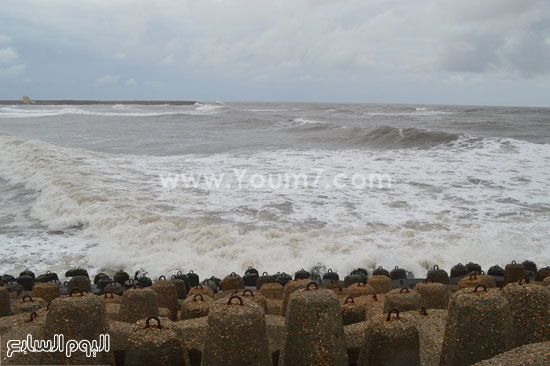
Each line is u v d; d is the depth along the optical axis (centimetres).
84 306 399
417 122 5209
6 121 6106
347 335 431
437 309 530
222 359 357
